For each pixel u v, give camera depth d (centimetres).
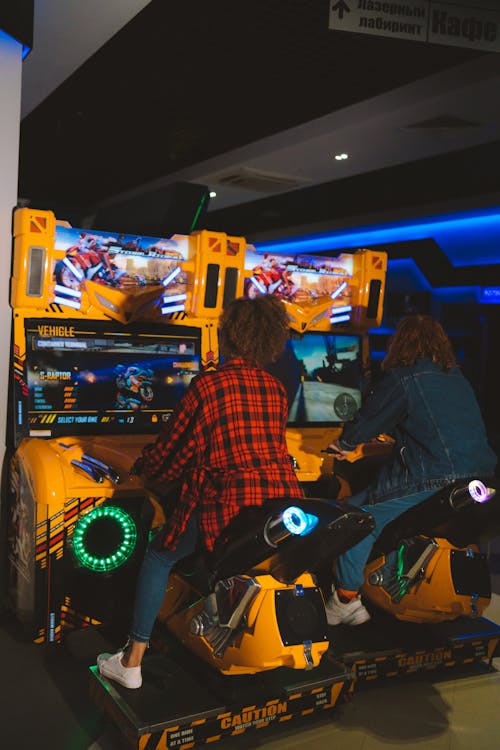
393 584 269
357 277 370
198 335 331
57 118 748
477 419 262
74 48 441
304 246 1301
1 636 292
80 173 1008
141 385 316
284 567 205
